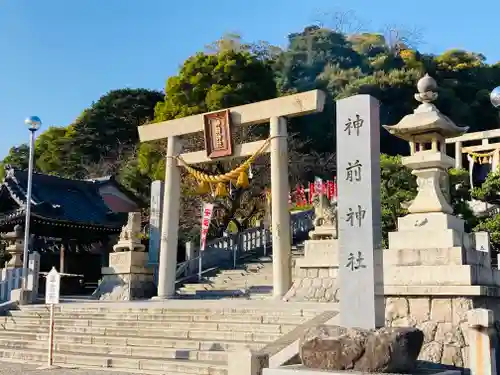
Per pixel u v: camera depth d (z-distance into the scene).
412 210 13.41
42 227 31.16
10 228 31.66
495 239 25.03
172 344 14.77
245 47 53.06
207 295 23.47
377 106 11.12
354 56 69.75
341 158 10.98
